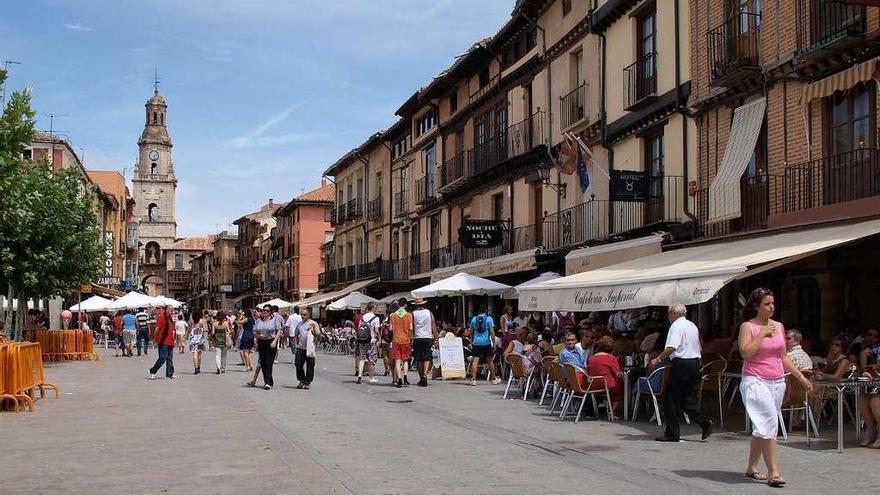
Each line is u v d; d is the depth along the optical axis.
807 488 8.05
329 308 38.88
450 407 15.31
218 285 116.56
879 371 11.54
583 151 24.25
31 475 8.63
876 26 13.68
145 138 136.88
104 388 19.23
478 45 32.44
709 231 18.14
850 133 14.44
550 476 8.60
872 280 15.37
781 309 16.67
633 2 22.02
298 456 9.73
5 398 14.37
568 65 26.23
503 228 29.95
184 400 16.45
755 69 16.53
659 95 20.48
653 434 11.88
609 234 22.12
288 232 79.31
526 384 16.78
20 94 14.57
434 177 39.97
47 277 27.36
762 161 16.78
